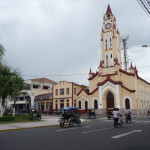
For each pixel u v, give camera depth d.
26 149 8.12
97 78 49.69
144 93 53.97
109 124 21.34
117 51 50.56
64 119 19.14
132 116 38.41
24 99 62.22
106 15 52.06
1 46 14.41
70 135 12.40
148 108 56.00
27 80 61.56
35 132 14.36
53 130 15.66
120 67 51.34
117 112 17.67
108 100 46.09
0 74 26.16
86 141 9.99
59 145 8.95
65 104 51.91
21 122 23.16
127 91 44.31
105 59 49.62
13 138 11.36
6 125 19.53
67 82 52.78
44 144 9.24
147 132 13.56
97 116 41.06
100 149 8.02
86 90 53.09
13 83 26.06
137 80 48.03
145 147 8.42
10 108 63.25
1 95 25.92
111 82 45.44
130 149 8.02
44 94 61.84
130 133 13.04
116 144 9.12
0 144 9.38
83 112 49.00
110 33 50.47
